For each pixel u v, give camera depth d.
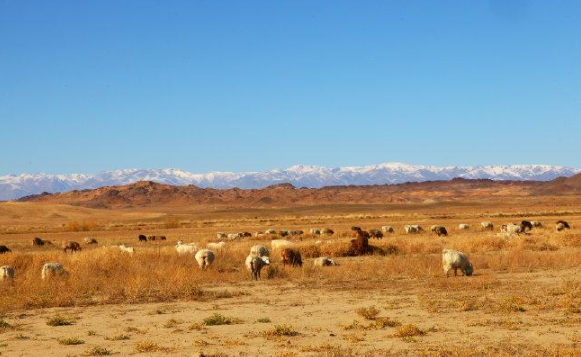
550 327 14.69
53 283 23.72
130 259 30.62
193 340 14.23
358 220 113.50
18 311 19.12
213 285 24.72
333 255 38.12
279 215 178.62
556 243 41.41
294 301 20.14
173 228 101.81
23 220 168.62
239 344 13.69
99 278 25.59
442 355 12.12
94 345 13.92
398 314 17.16
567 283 22.08
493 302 18.56
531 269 27.70
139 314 18.14
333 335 14.47
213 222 122.38
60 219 175.00
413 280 24.70
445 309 17.67
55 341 14.43
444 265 25.83
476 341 13.39
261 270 28.72
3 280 25.16
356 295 21.16
